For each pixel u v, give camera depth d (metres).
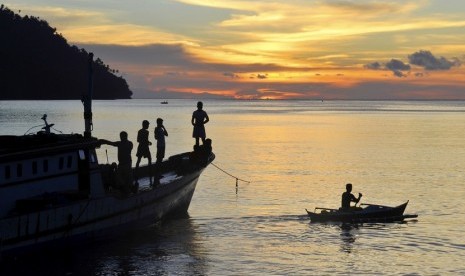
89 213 25.08
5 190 22.70
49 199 23.41
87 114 27.52
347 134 105.19
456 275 22.55
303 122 153.38
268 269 23.06
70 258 24.28
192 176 33.16
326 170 53.12
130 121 147.75
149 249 25.66
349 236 28.16
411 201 37.72
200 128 33.78
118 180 27.45
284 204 36.25
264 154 68.31
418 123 148.12
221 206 35.44
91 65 27.78
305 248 26.05
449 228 29.88
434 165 57.41
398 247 26.31
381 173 51.34
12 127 116.62
